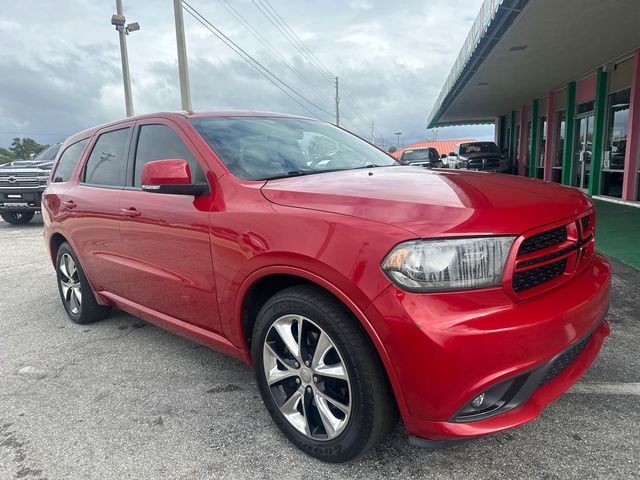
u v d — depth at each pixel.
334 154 3.40
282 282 2.47
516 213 2.04
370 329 1.93
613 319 3.89
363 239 1.96
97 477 2.29
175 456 2.42
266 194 2.46
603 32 9.92
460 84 15.83
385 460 2.30
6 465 2.41
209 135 2.99
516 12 8.72
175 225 2.85
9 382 3.33
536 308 1.96
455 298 1.85
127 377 3.32
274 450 2.43
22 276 6.64
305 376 2.31
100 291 4.04
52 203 4.41
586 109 14.59
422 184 2.40
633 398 2.73
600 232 7.76
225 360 3.53
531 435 2.44
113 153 3.75
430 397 1.86
